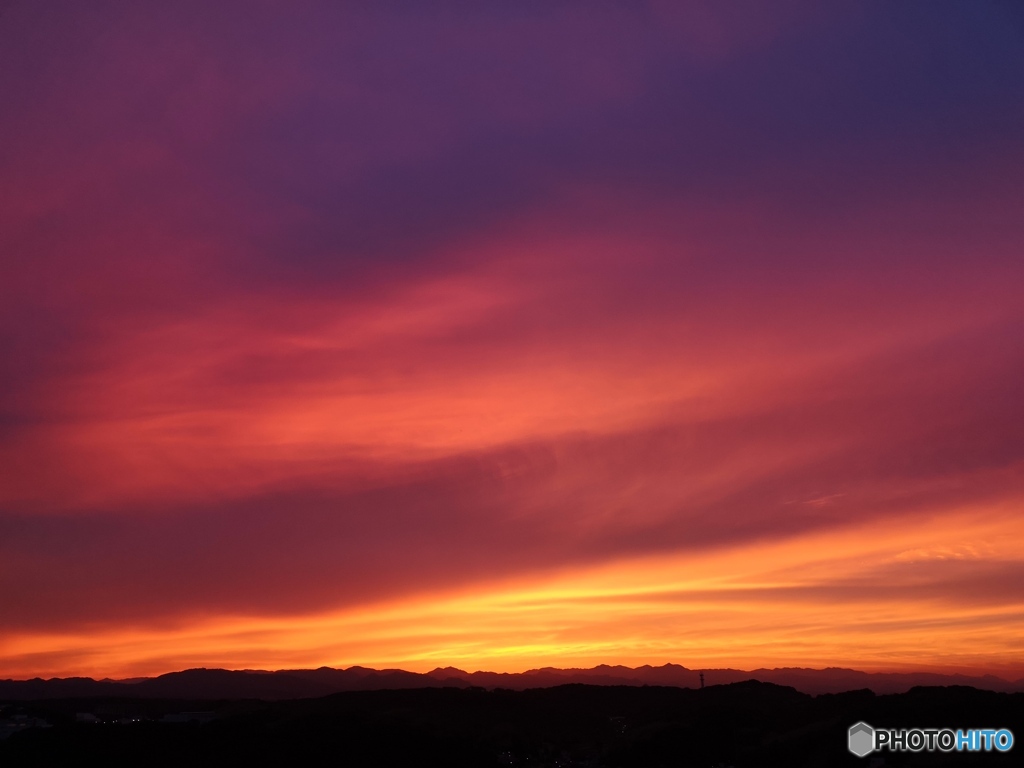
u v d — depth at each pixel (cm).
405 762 6738
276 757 6412
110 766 6059
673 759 7125
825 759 6191
